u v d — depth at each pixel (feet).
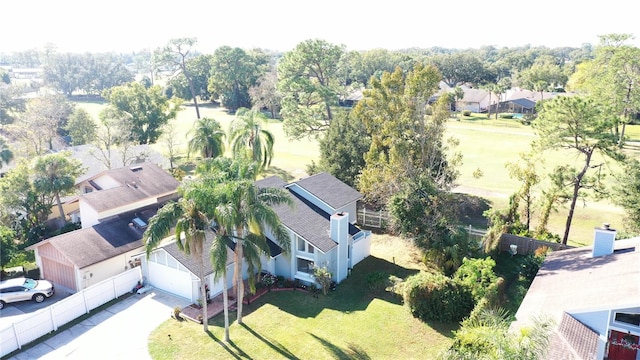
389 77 141.08
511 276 104.32
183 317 88.89
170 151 214.48
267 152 166.71
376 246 124.57
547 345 50.62
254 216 75.92
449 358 56.70
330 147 155.53
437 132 137.39
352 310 90.63
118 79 549.95
